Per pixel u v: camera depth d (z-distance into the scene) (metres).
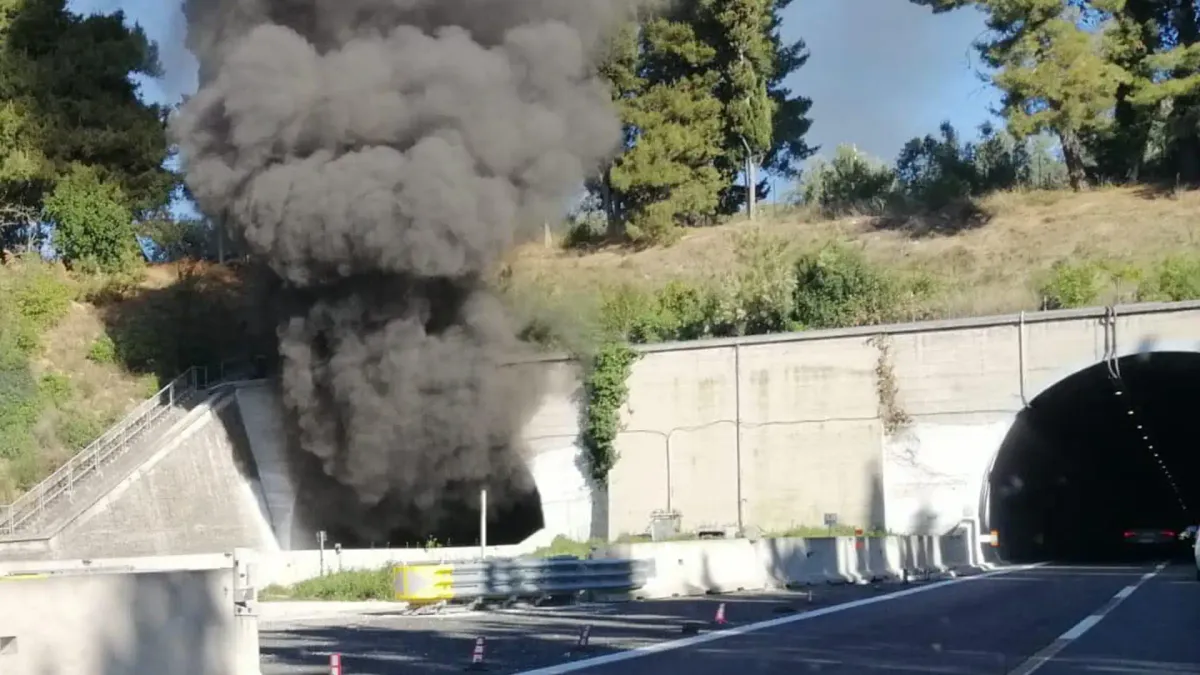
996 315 36.06
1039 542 49.31
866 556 31.00
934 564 33.97
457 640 16.31
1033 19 52.38
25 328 42.06
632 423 39.41
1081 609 19.75
